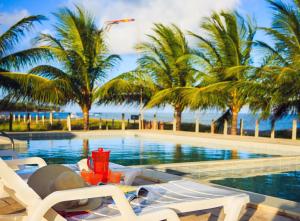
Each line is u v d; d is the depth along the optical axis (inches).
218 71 631.2
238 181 264.7
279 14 527.2
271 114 536.7
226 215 99.7
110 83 647.1
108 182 126.0
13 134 522.9
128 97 754.2
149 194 103.1
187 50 714.8
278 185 252.7
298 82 478.3
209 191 107.3
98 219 80.5
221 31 622.8
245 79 593.6
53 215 77.3
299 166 333.4
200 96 591.8
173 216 87.7
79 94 639.8
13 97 552.1
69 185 90.2
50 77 608.4
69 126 664.4
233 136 559.8
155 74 724.0
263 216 136.9
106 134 625.0
